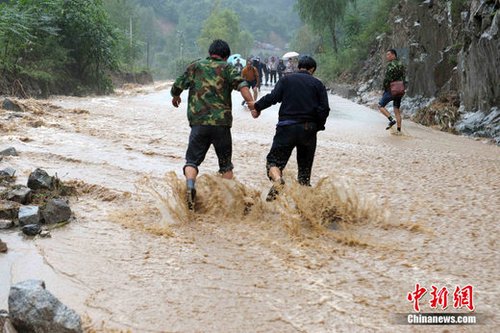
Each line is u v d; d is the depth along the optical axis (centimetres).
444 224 575
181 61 7269
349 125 1481
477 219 591
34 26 2081
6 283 415
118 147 961
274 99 621
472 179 786
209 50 638
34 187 632
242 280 430
